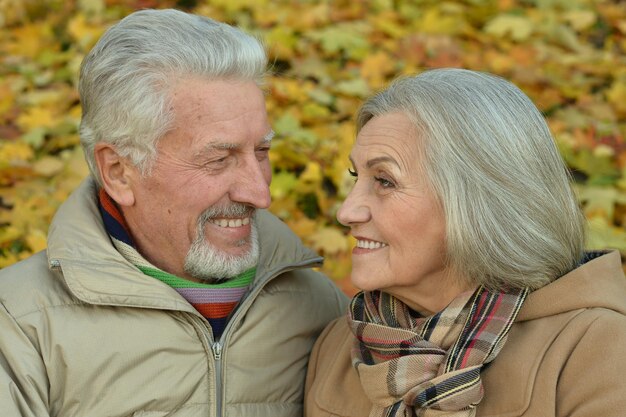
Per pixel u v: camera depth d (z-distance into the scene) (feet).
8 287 6.97
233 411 7.20
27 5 15.81
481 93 6.46
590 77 14.58
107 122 7.07
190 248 7.22
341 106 13.23
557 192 6.61
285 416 7.47
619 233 11.09
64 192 11.43
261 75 7.22
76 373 6.79
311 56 14.42
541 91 14.05
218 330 7.33
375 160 6.50
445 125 6.34
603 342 6.15
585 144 12.71
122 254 7.29
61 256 7.02
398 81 6.75
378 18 15.72
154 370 6.97
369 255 6.70
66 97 13.44
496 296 6.47
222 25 7.16
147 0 15.75
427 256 6.55
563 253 6.58
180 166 7.00
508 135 6.40
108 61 7.00
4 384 6.52
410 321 6.77
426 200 6.43
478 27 16.15
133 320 6.97
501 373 6.35
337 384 7.23
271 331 7.53
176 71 6.88
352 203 6.67
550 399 6.11
